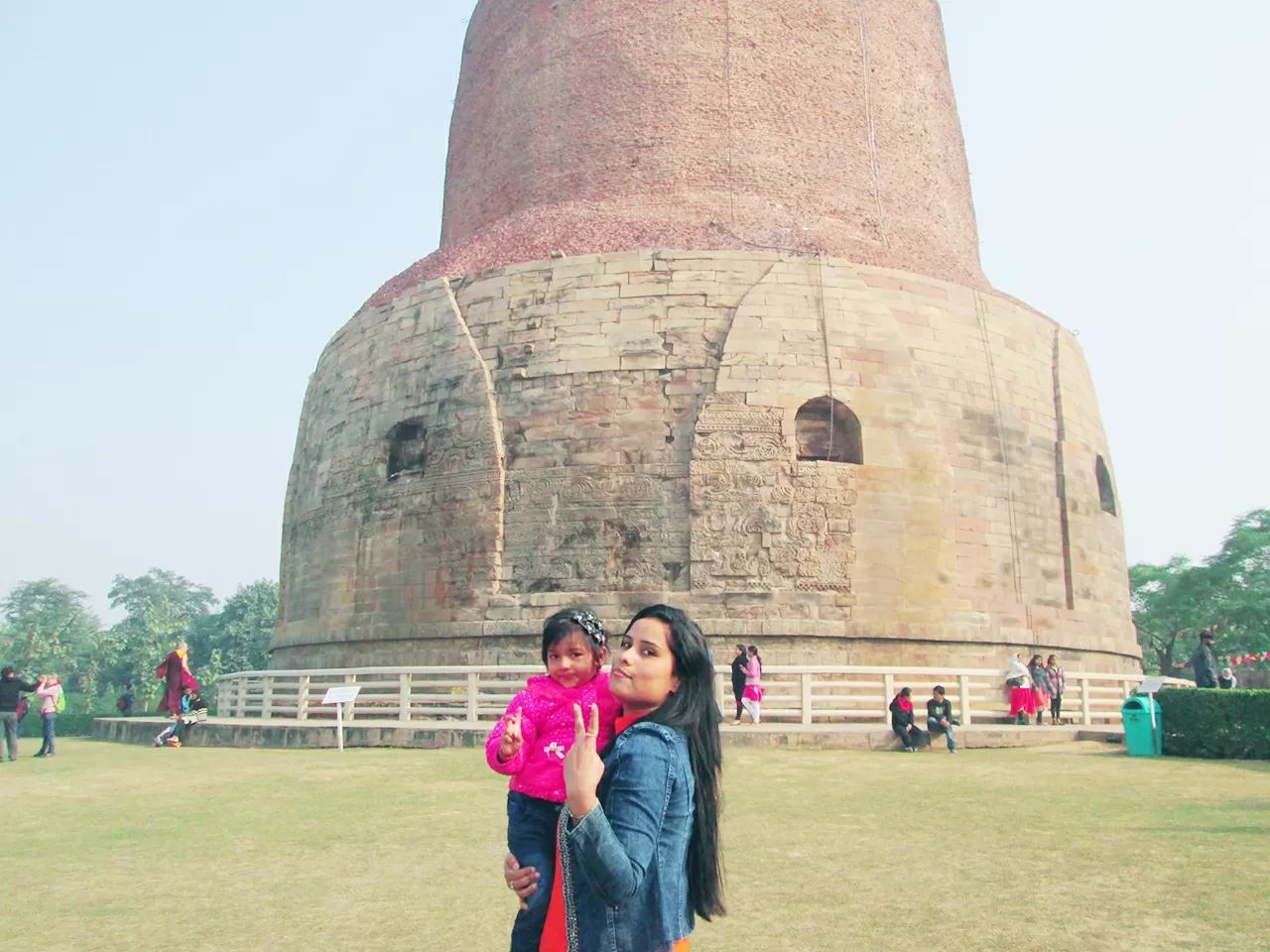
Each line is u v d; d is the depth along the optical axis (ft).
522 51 111.55
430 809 42.86
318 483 102.68
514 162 108.27
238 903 28.37
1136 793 44.93
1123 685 92.99
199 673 295.28
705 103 101.86
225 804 45.06
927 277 92.94
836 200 100.68
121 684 315.58
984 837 35.37
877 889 28.48
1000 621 86.69
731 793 45.32
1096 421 104.83
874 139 105.19
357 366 100.73
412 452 94.17
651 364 85.61
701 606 80.48
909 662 81.71
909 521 84.12
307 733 71.05
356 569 94.48
